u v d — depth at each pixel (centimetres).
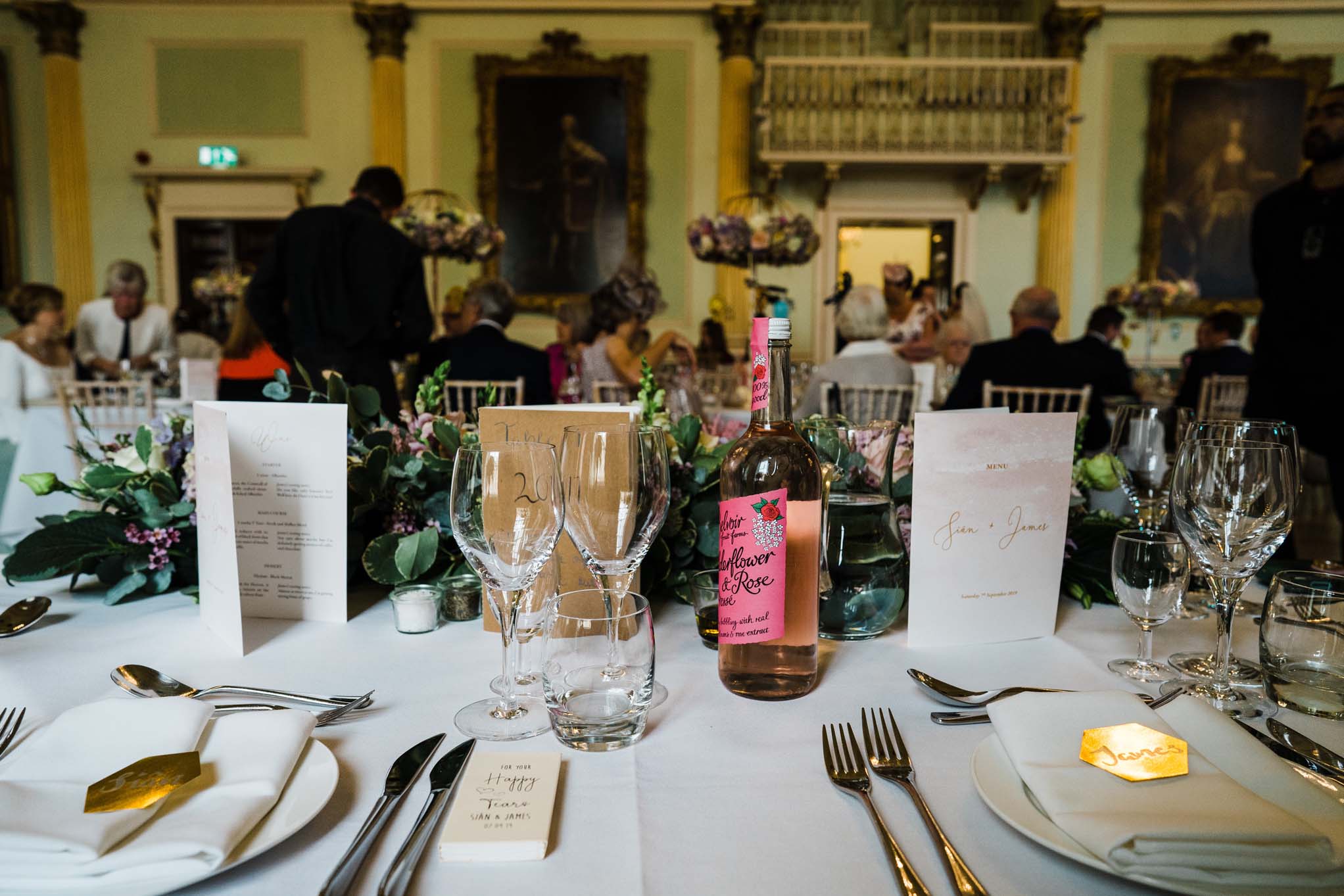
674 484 96
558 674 62
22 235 809
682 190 828
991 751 58
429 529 92
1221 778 50
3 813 46
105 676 75
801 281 848
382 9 785
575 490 72
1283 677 70
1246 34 802
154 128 809
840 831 51
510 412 87
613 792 56
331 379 105
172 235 812
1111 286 841
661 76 820
